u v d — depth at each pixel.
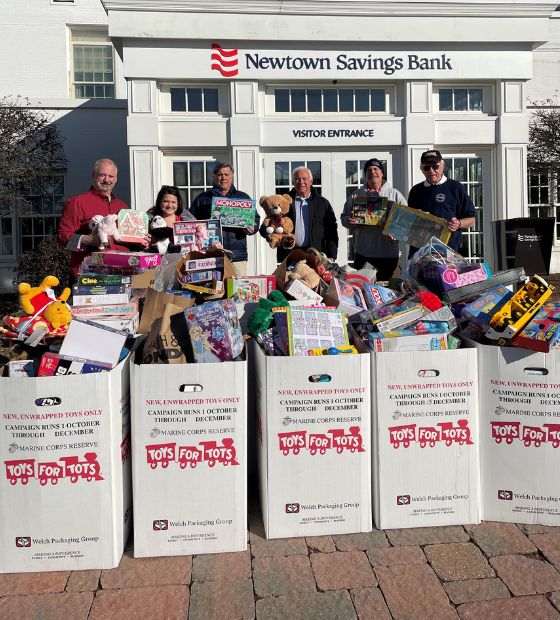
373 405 2.49
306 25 7.33
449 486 2.53
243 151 7.52
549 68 11.41
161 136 7.48
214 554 2.38
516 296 2.52
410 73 7.60
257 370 2.66
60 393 2.23
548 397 2.47
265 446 2.42
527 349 2.47
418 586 2.15
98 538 2.29
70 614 2.04
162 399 2.32
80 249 3.58
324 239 5.18
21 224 10.68
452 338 2.60
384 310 2.72
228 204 4.39
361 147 7.82
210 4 7.16
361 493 2.47
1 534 2.26
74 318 2.51
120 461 2.35
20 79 11.14
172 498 2.36
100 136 10.54
